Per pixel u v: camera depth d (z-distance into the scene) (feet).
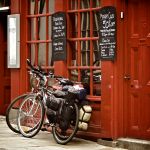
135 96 25.98
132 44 26.02
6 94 35.78
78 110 25.94
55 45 29.01
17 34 31.50
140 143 24.95
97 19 27.50
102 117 26.40
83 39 28.04
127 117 26.17
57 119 26.30
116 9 25.98
